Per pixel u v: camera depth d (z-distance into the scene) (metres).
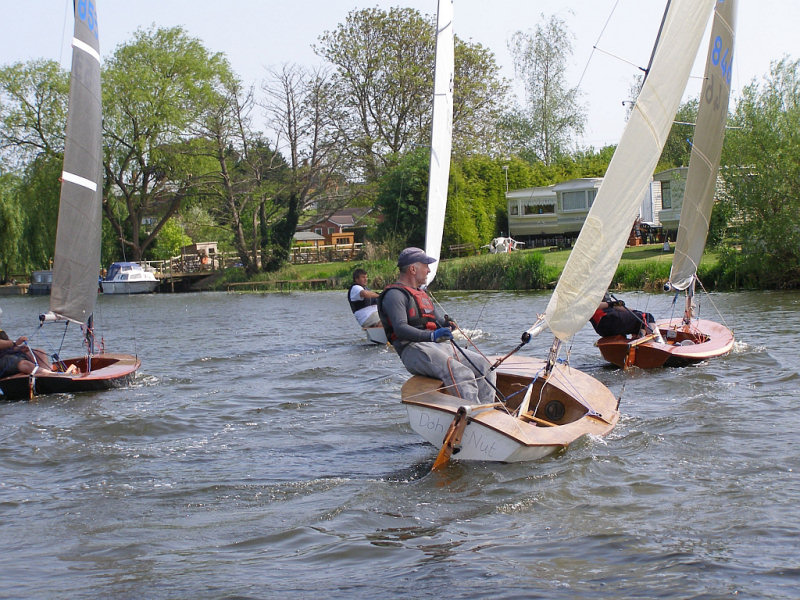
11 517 6.09
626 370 11.60
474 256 40.00
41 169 46.78
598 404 8.07
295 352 15.48
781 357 11.73
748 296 22.53
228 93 46.28
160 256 61.38
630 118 7.43
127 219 53.09
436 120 17.42
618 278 27.11
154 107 46.50
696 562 4.79
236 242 48.31
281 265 47.53
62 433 8.87
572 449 7.14
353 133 48.38
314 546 5.30
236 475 7.06
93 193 12.24
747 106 24.97
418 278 7.58
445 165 17.72
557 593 4.48
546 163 63.31
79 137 11.98
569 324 7.55
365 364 13.36
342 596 4.55
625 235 7.58
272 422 9.20
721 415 8.38
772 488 6.03
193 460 7.62
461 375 7.15
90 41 12.15
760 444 7.21
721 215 26.14
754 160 24.97
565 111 63.38
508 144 56.75
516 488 6.24
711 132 12.48
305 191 48.06
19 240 47.09
